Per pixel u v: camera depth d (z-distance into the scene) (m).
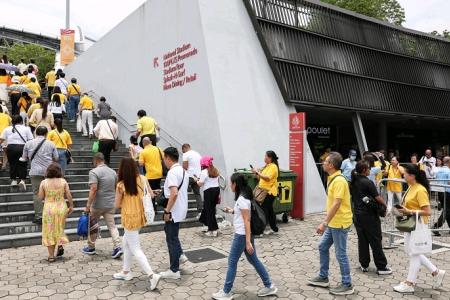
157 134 10.18
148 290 4.87
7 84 14.02
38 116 9.48
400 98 14.13
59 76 15.46
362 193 5.68
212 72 9.47
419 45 15.51
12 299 4.52
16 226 6.94
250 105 9.96
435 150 20.55
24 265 5.73
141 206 5.06
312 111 12.52
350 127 17.14
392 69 14.15
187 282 5.19
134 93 13.12
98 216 6.24
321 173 11.52
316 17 12.30
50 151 7.23
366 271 5.76
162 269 5.66
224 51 9.85
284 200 8.95
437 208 8.87
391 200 9.55
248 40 10.48
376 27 14.15
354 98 12.60
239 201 4.65
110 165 10.94
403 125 18.56
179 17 10.69
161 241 7.20
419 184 5.10
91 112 12.95
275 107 10.52
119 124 13.85
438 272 5.02
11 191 8.20
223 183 9.03
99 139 9.59
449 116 15.65
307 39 11.84
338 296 4.79
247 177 8.45
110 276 5.33
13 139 8.17
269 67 10.73
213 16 9.92
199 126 9.85
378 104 13.31
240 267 5.87
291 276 5.50
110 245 6.84
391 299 4.71
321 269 5.09
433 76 15.57
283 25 11.24
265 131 10.07
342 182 4.80
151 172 8.15
